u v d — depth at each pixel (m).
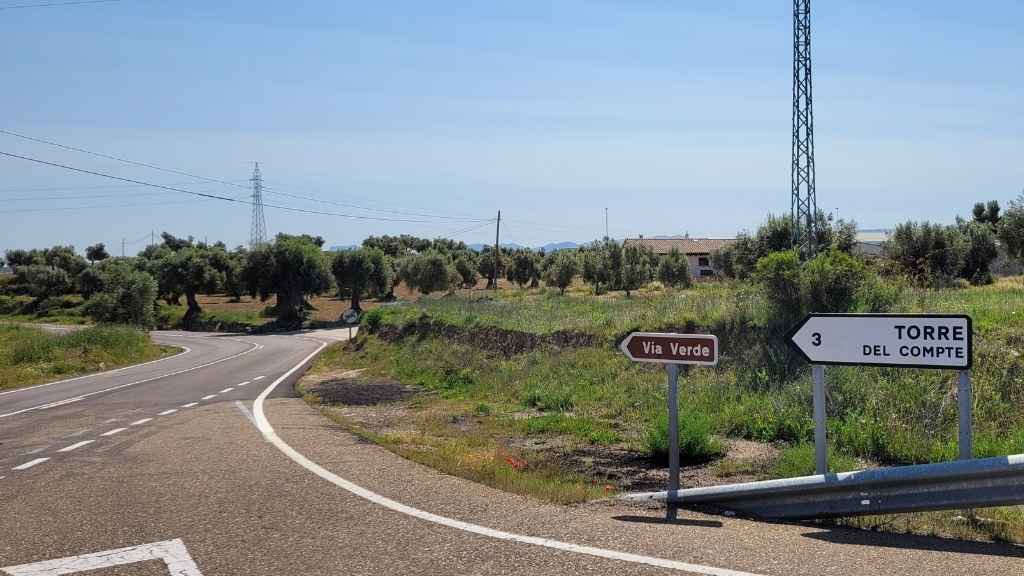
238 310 86.56
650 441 9.59
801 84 35.84
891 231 41.38
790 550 4.74
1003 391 10.44
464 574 4.35
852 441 9.33
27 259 120.88
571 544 4.91
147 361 34.91
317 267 71.25
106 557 4.78
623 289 59.97
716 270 58.25
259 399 15.98
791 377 12.87
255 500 6.27
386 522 5.52
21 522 5.72
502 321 22.44
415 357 23.41
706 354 6.18
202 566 4.57
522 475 7.59
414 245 135.12
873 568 4.34
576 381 15.55
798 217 35.47
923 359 5.32
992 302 15.45
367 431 11.26
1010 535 5.22
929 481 4.96
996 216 60.28
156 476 7.42
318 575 4.38
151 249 121.44
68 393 19.19
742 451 9.72
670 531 5.27
